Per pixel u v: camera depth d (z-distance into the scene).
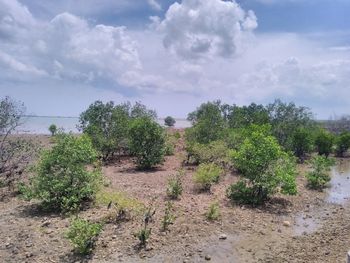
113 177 17.72
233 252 9.63
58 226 10.47
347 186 19.81
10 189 14.13
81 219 9.98
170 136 28.02
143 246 9.50
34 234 9.90
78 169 12.27
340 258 9.36
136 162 21.12
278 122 34.25
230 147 23.69
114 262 8.66
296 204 14.80
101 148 22.30
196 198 14.27
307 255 9.55
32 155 15.61
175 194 14.10
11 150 14.93
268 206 14.11
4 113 15.21
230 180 17.91
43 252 8.97
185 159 23.27
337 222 12.67
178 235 10.37
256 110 36.81
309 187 18.44
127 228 10.52
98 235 9.63
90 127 22.70
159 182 16.75
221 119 28.73
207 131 27.14
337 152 38.16
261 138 14.57
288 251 9.81
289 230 11.62
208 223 11.48
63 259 8.68
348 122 65.50
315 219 13.01
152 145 20.59
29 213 11.58
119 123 23.66
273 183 13.92
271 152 14.11
